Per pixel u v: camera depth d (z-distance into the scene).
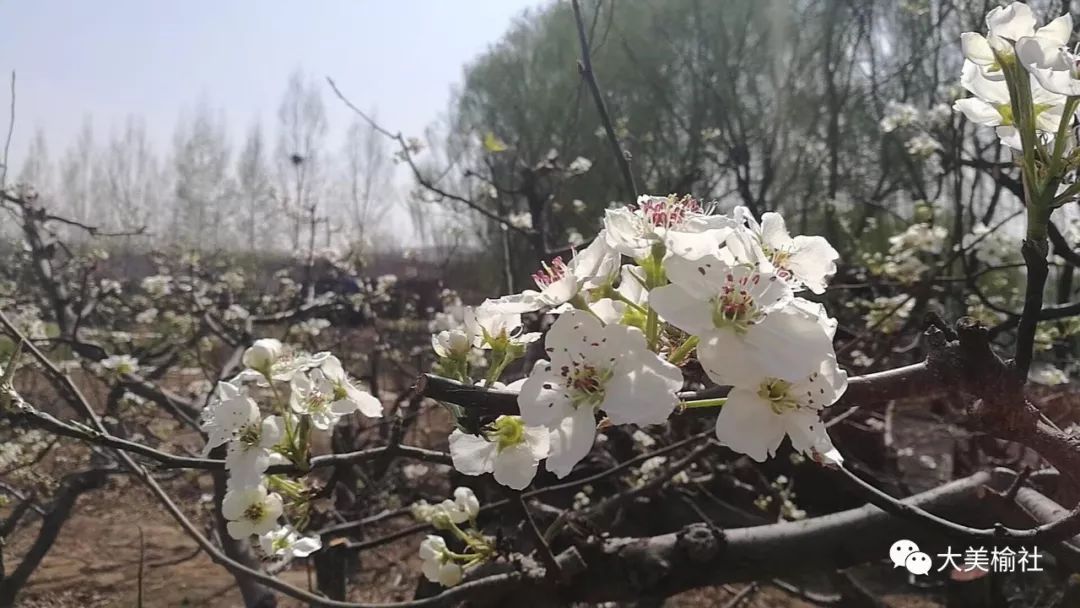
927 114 6.29
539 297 1.07
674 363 1.04
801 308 0.95
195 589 5.64
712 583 2.00
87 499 7.21
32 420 1.61
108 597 5.47
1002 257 5.02
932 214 5.70
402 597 5.34
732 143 10.92
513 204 7.60
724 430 0.93
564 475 0.91
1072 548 1.68
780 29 13.53
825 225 11.67
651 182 13.16
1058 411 2.36
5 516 5.95
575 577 1.96
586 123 13.11
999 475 2.05
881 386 1.00
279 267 12.61
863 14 11.60
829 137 12.69
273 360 1.62
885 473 5.49
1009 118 1.07
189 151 18.78
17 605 5.23
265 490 1.63
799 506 5.68
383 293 9.22
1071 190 0.94
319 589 3.92
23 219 5.69
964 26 7.49
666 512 5.59
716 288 0.93
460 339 1.26
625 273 1.10
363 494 4.97
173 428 6.95
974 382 0.97
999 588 3.53
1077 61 0.94
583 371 0.96
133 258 12.05
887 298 5.11
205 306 7.02
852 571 5.78
